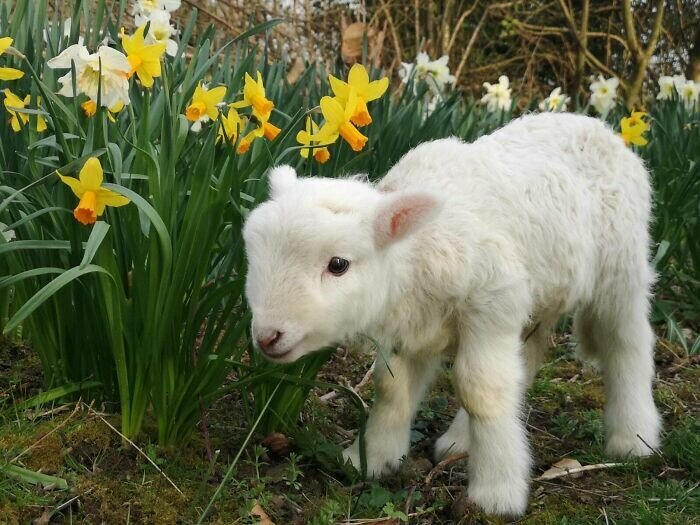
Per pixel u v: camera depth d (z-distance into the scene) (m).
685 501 0.93
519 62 3.96
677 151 1.75
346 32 2.53
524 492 0.91
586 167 1.00
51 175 0.83
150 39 1.14
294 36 2.76
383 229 0.81
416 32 3.27
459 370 0.90
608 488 0.98
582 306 1.03
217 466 0.93
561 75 3.92
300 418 1.07
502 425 0.89
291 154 1.16
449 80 1.96
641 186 1.04
